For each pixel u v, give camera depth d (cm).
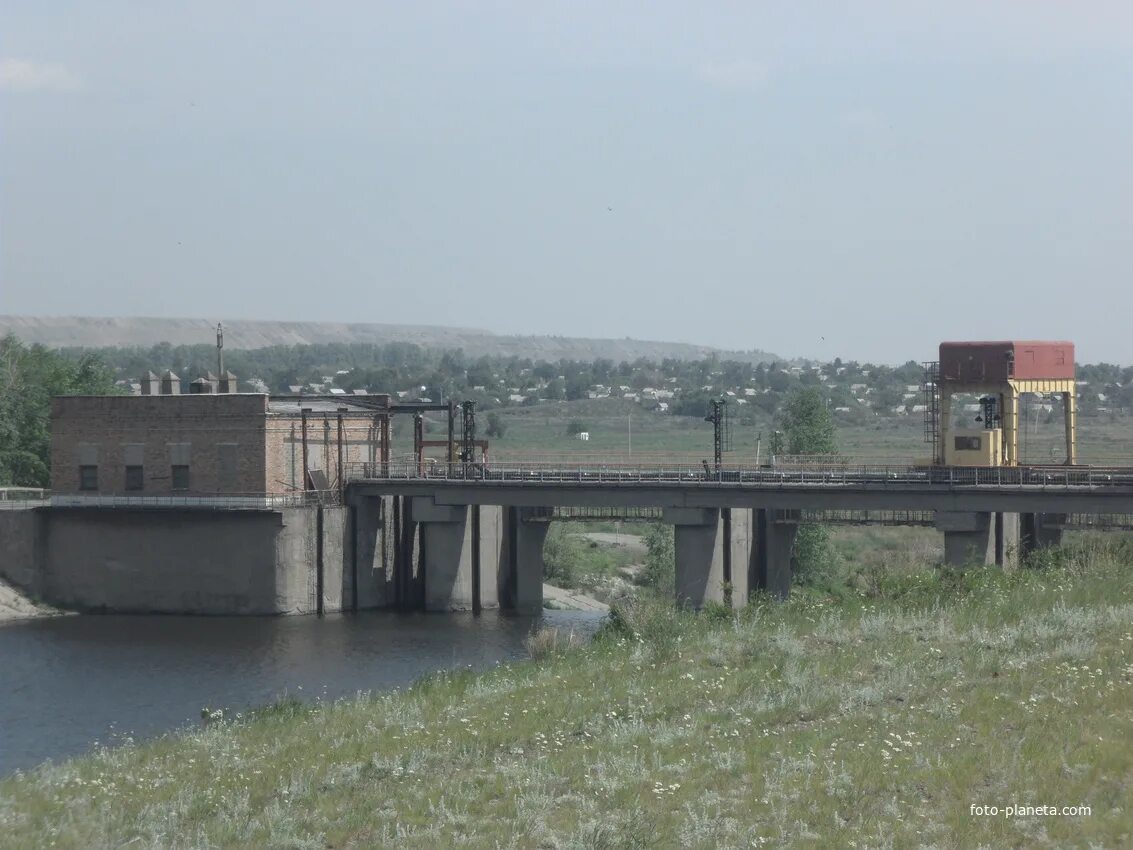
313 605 11294
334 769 4569
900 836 3319
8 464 15050
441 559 11594
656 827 3591
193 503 11269
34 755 6381
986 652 4966
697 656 5594
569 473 11512
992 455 10500
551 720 4866
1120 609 5416
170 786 4584
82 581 11275
